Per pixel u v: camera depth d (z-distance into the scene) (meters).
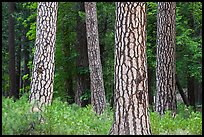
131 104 6.47
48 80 9.13
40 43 9.17
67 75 19.09
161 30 12.09
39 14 9.29
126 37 6.53
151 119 9.13
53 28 9.30
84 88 19.03
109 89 19.23
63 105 9.57
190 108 14.87
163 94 11.94
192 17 18.31
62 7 18.50
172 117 10.48
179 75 19.95
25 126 6.84
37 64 9.12
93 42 14.48
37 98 8.98
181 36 16.64
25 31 25.64
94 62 14.43
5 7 25.98
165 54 12.01
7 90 27.94
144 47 6.61
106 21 18.94
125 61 6.52
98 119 9.37
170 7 12.05
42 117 7.28
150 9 17.64
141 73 6.53
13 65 23.88
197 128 8.86
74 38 19.06
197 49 17.05
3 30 26.17
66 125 7.73
